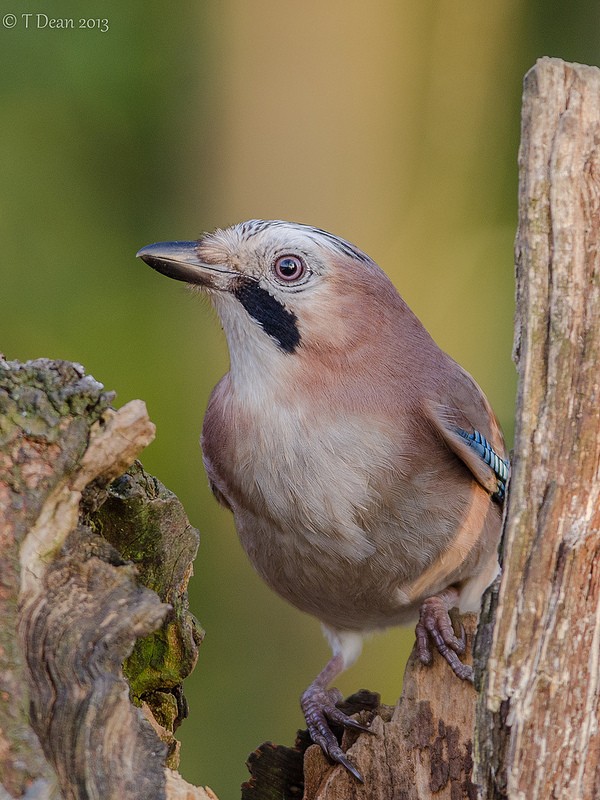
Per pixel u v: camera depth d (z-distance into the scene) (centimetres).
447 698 598
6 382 494
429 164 1512
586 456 475
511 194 1523
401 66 1466
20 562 479
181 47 1417
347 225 1456
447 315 1468
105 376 1287
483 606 496
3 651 460
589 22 1543
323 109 1441
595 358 477
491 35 1520
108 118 1399
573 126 485
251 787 700
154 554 613
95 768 462
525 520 476
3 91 1370
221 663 1250
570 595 473
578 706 471
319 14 1430
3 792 438
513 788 470
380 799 593
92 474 499
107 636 478
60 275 1348
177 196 1424
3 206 1354
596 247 482
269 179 1438
